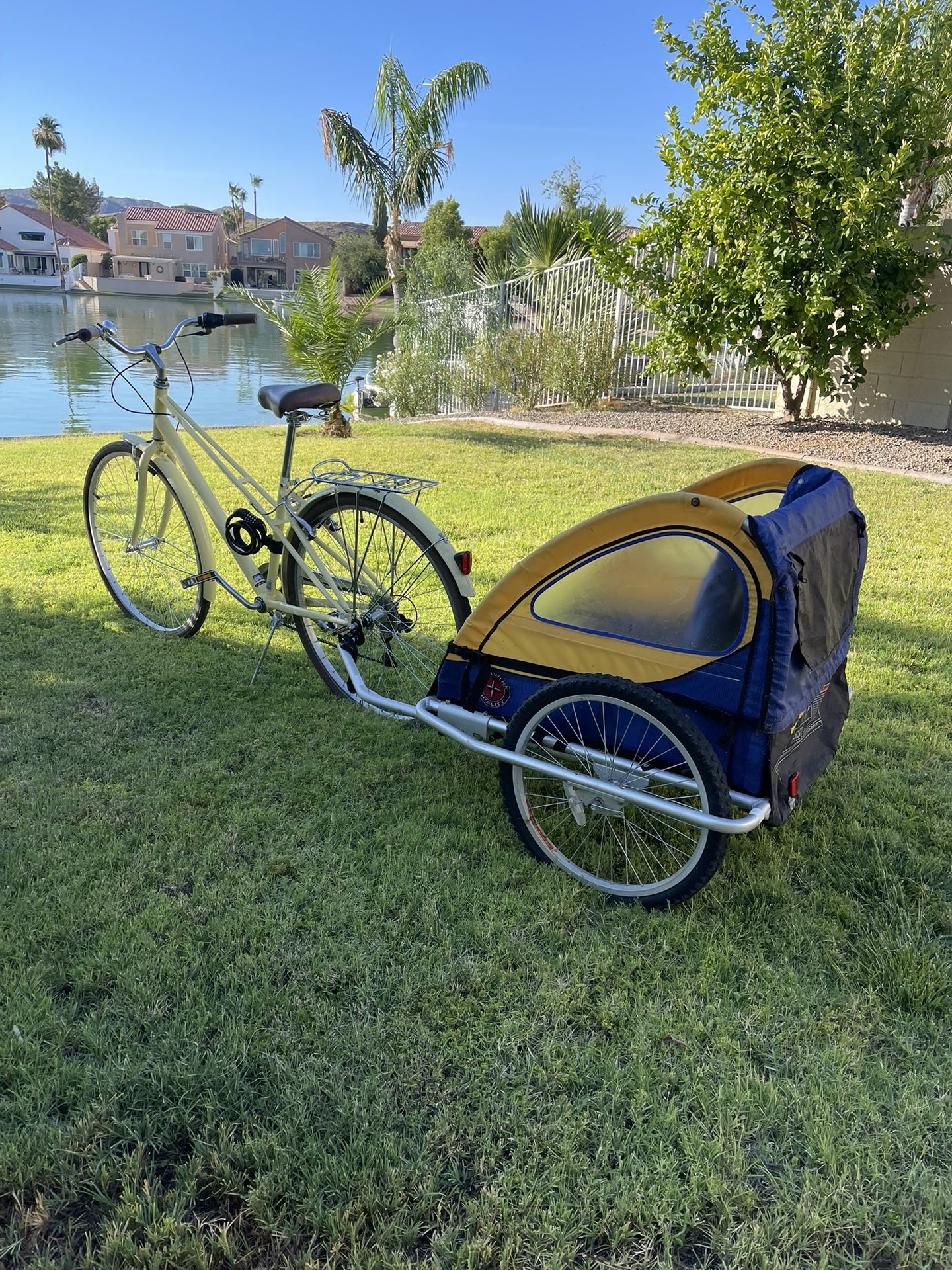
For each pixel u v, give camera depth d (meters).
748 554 2.29
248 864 2.76
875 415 10.67
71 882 2.62
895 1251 1.70
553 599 2.71
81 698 3.81
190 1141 1.90
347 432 10.91
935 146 8.99
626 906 2.62
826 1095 1.99
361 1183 1.78
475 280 16.94
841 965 2.41
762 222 8.93
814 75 8.49
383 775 3.29
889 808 3.09
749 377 13.20
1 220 83.25
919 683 4.05
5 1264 1.65
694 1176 1.80
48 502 6.93
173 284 75.50
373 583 3.69
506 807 2.85
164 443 4.23
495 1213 1.74
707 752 2.38
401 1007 2.21
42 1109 1.93
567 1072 2.03
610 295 13.65
